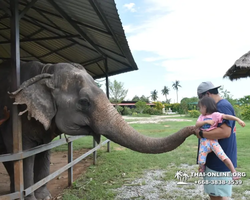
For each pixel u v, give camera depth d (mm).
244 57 9016
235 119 2525
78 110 3084
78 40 5656
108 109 3021
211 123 2619
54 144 3840
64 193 4309
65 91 3180
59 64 3461
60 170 4008
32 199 3455
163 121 23406
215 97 2941
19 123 2959
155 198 4152
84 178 5184
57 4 3779
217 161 2779
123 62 6363
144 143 2822
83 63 7434
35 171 4043
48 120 3090
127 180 5039
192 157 6996
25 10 3121
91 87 3168
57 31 5383
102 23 3799
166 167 5988
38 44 6602
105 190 4477
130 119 27766
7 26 5641
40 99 3059
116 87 38938
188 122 21391
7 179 5316
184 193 4344
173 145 2750
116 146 9055
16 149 2895
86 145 9117
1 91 3641
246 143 8875
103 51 5969
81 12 3713
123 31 3713
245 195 4195
